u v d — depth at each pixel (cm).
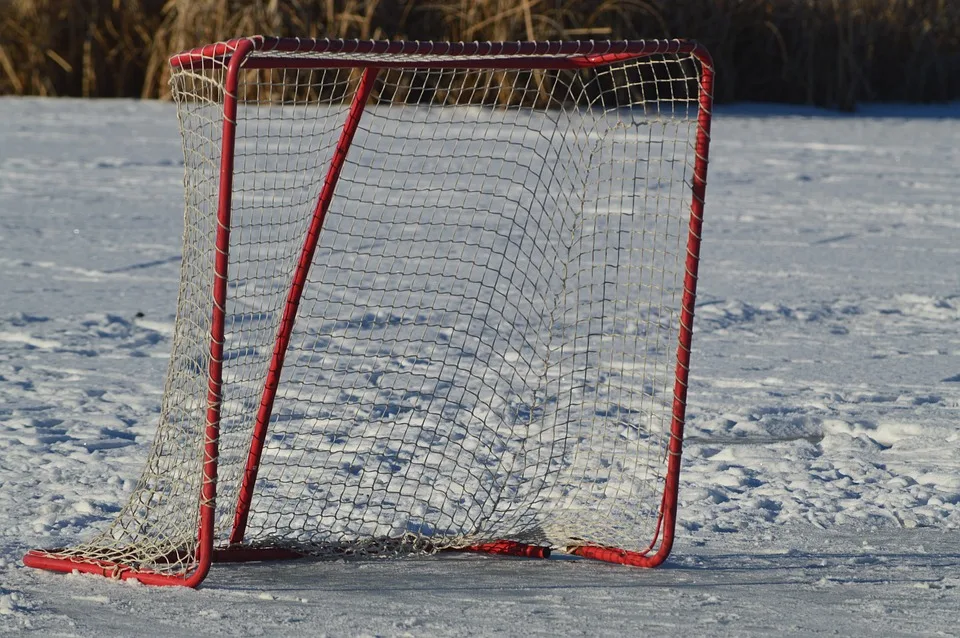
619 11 5097
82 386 1527
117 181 3269
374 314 1866
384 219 2642
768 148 4225
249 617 852
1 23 5628
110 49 5700
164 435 985
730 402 1483
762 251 2523
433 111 3856
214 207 1007
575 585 937
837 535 1055
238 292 1917
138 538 979
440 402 1446
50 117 4700
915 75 6350
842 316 1997
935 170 3788
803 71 5931
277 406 1398
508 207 2817
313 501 1104
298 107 3331
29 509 1086
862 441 1331
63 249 2422
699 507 1120
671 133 3931
